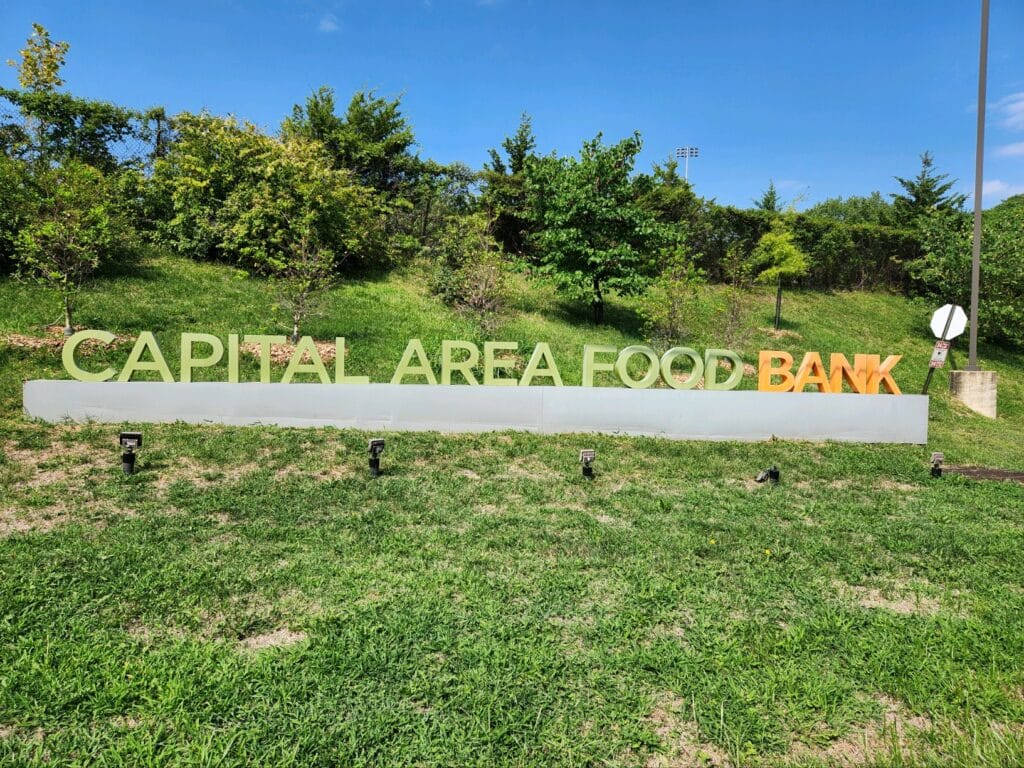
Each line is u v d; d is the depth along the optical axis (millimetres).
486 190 20625
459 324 13797
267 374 8562
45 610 3582
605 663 3230
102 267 13508
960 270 19281
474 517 5535
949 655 3436
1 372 8898
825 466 8062
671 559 4727
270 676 3014
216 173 15672
